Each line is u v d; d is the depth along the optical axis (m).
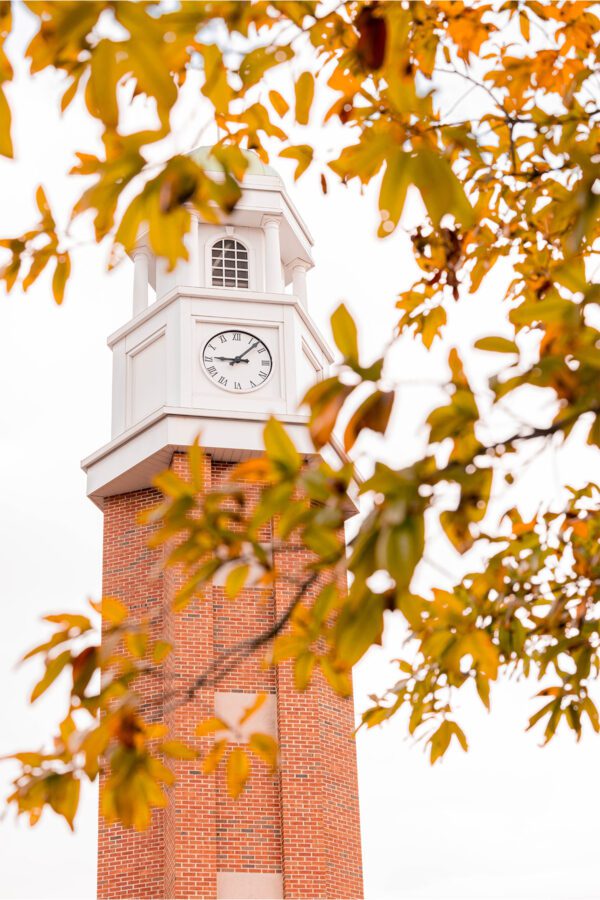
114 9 2.15
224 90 2.92
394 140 2.27
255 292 25.33
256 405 24.23
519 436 2.50
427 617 3.71
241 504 2.75
